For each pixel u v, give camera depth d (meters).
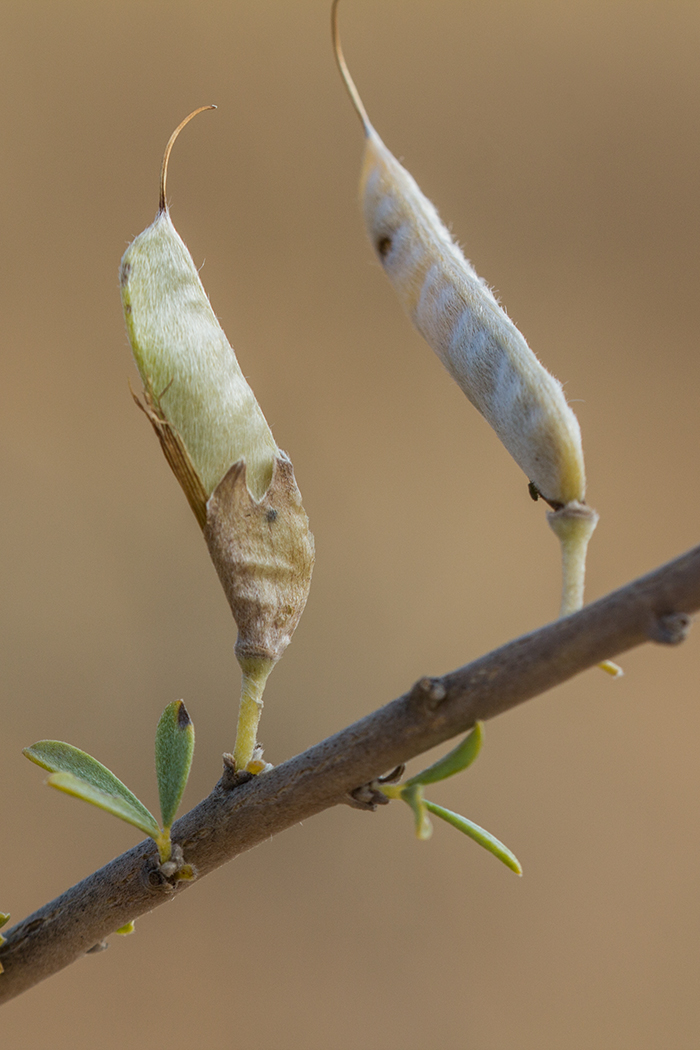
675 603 0.24
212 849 0.25
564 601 0.25
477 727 0.24
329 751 0.25
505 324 0.25
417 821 0.24
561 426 0.25
